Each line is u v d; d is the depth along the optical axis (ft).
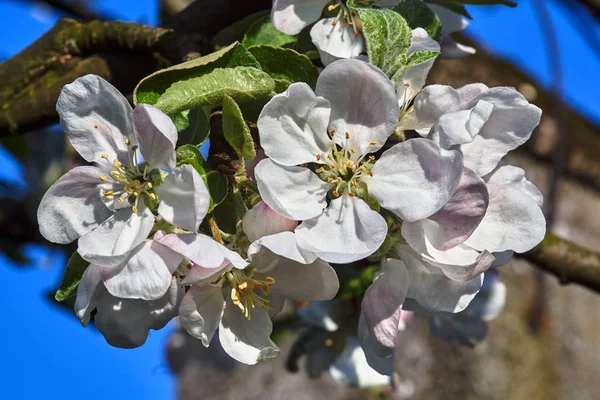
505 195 1.11
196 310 1.07
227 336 1.11
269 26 1.24
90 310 1.07
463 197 1.06
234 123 1.08
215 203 1.08
